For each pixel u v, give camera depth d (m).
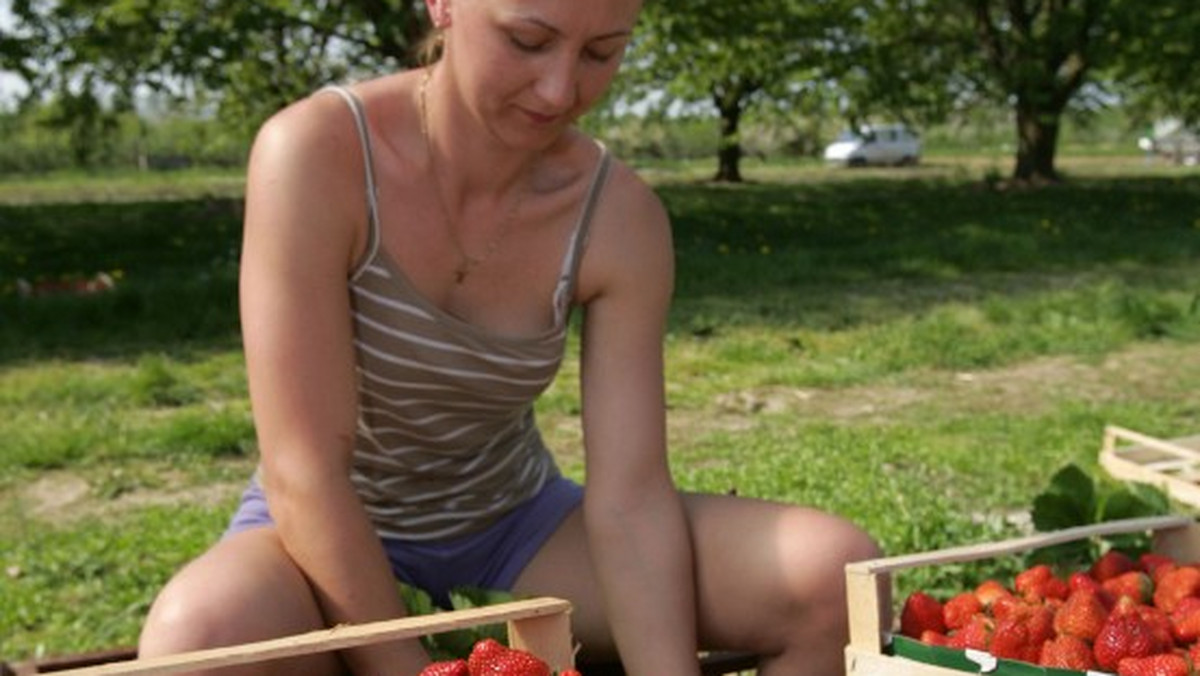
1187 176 28.67
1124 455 5.06
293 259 2.13
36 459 6.35
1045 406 7.34
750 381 8.03
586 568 2.40
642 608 2.24
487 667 1.82
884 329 9.62
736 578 2.26
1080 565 3.15
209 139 26.34
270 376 2.12
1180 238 15.67
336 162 2.17
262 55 16.28
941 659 2.05
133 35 16.25
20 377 8.37
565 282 2.32
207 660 1.74
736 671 2.41
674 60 20.48
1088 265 13.51
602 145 2.41
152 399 7.69
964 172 33.53
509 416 2.42
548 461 2.62
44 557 4.87
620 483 2.29
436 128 2.22
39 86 16.78
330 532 2.10
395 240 2.22
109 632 4.16
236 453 6.60
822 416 7.21
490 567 2.48
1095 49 22.03
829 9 20.91
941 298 11.24
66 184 33.03
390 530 2.46
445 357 2.27
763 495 5.37
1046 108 24.53
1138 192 23.55
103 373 8.45
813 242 16.28
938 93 22.17
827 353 8.85
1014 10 22.78
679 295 11.49
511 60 2.00
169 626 1.96
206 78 15.84
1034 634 2.27
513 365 2.31
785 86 22.30
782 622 2.24
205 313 10.43
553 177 2.32
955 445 6.34
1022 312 10.04
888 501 5.10
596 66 2.04
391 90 2.24
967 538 4.57
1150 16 20.39
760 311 10.53
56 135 23.19
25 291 11.98
